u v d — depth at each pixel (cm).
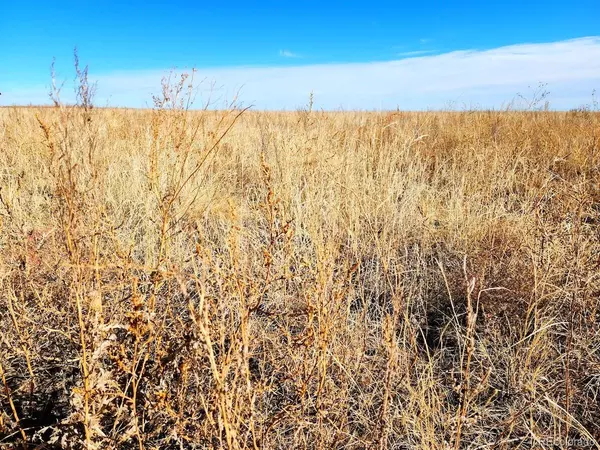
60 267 238
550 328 264
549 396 216
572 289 262
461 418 175
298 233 350
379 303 310
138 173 446
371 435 195
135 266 184
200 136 385
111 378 167
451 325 286
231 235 195
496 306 285
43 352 225
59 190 183
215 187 471
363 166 475
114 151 499
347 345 238
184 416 177
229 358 153
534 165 555
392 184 468
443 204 505
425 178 569
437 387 233
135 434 163
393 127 684
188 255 294
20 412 201
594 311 254
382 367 229
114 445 158
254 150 605
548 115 842
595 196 377
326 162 464
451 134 771
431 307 303
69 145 183
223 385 144
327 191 429
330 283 219
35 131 551
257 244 313
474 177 527
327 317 197
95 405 154
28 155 501
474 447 195
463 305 295
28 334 222
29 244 253
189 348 163
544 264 285
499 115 760
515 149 622
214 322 183
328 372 219
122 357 169
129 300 210
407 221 423
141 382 187
